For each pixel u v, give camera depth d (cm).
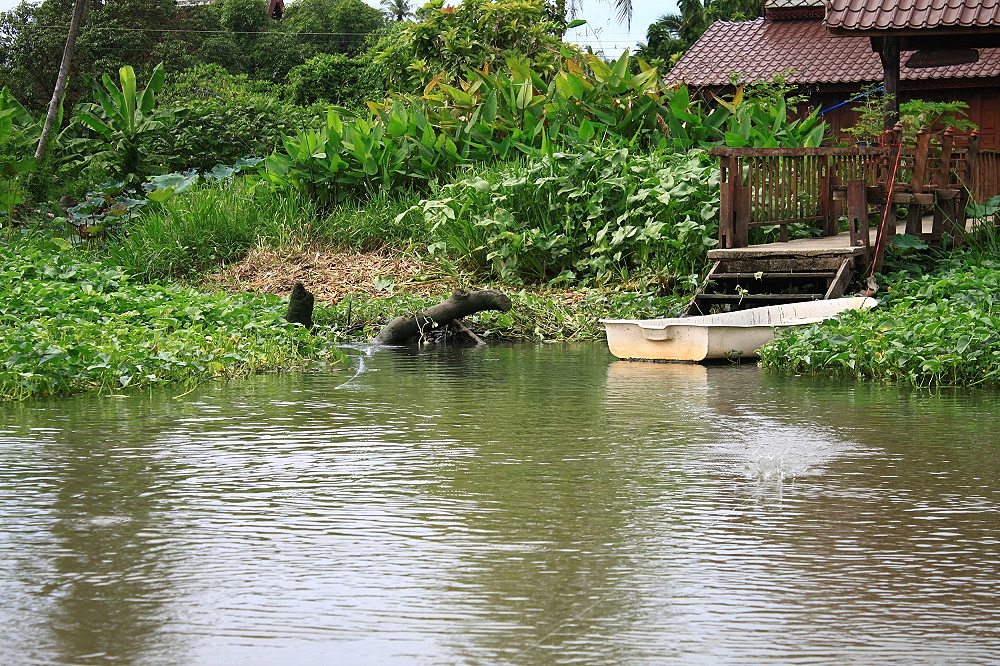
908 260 1894
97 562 615
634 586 574
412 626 523
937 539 652
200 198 2434
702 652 493
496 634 512
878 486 774
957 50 2339
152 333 1398
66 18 5981
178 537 660
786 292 1800
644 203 2061
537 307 1919
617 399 1159
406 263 2186
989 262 1795
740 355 1494
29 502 737
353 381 1307
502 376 1354
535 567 604
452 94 2619
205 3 7738
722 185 1806
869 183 1883
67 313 1459
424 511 714
